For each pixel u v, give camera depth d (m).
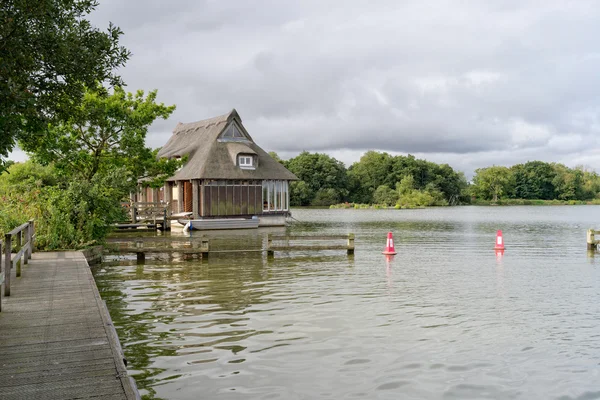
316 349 9.70
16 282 13.38
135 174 33.00
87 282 13.38
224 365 8.81
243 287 16.30
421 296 14.82
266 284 16.86
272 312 12.73
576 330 11.13
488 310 13.03
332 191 120.88
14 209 21.16
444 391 7.80
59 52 9.77
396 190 124.69
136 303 13.84
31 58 9.02
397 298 14.53
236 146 49.41
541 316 12.40
